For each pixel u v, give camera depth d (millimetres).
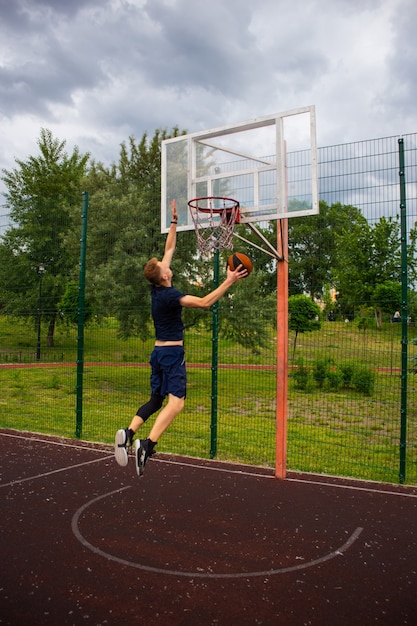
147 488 6035
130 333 11992
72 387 13555
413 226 6336
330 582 3877
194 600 3584
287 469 6934
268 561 4211
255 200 6285
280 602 3578
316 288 7055
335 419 9984
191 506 5465
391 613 3459
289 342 7234
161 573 3977
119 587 3750
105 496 5723
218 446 7984
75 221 10180
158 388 4395
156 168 16250
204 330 12516
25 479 6281
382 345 6586
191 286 12398
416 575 4012
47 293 9938
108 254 11812
